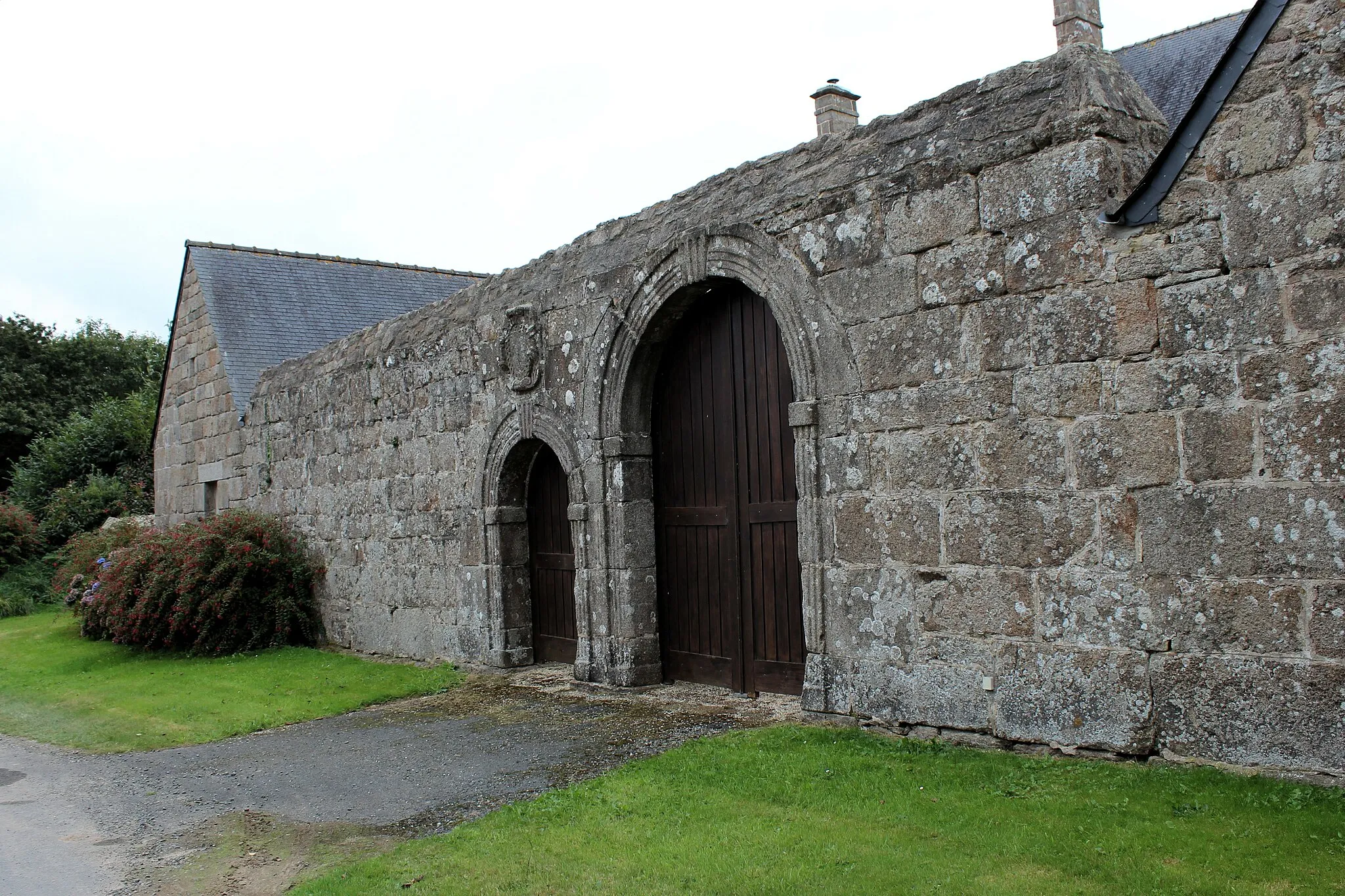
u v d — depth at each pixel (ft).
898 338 19.26
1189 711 15.37
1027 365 17.34
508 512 31.58
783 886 12.93
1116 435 16.21
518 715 24.80
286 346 53.01
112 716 28.86
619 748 20.66
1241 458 14.92
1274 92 14.62
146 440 81.61
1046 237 17.11
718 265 23.21
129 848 17.42
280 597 40.96
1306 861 11.95
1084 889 11.97
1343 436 13.98
